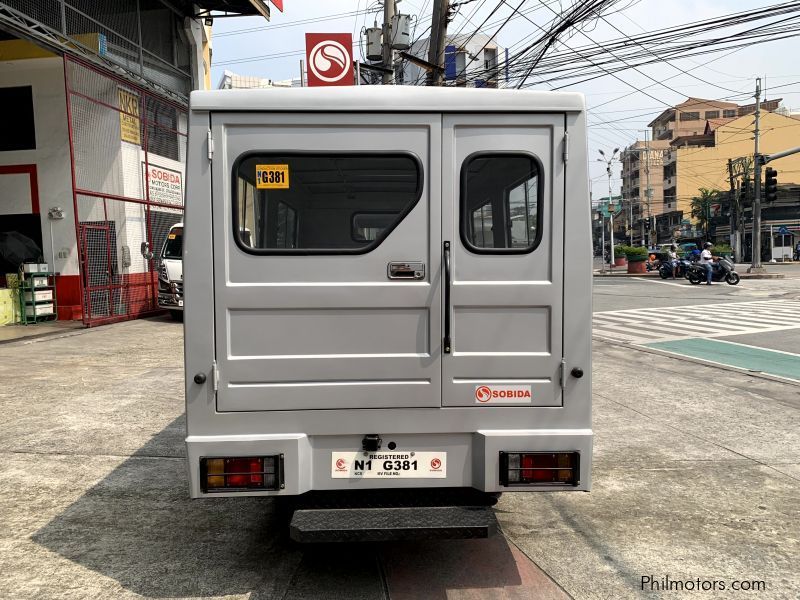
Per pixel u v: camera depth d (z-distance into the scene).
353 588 3.30
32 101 14.86
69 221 14.98
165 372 8.92
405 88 3.15
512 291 3.20
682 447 5.71
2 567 3.51
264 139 3.12
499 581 3.38
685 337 12.33
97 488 4.72
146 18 17.30
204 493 3.09
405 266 3.18
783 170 69.62
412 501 3.24
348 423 3.19
